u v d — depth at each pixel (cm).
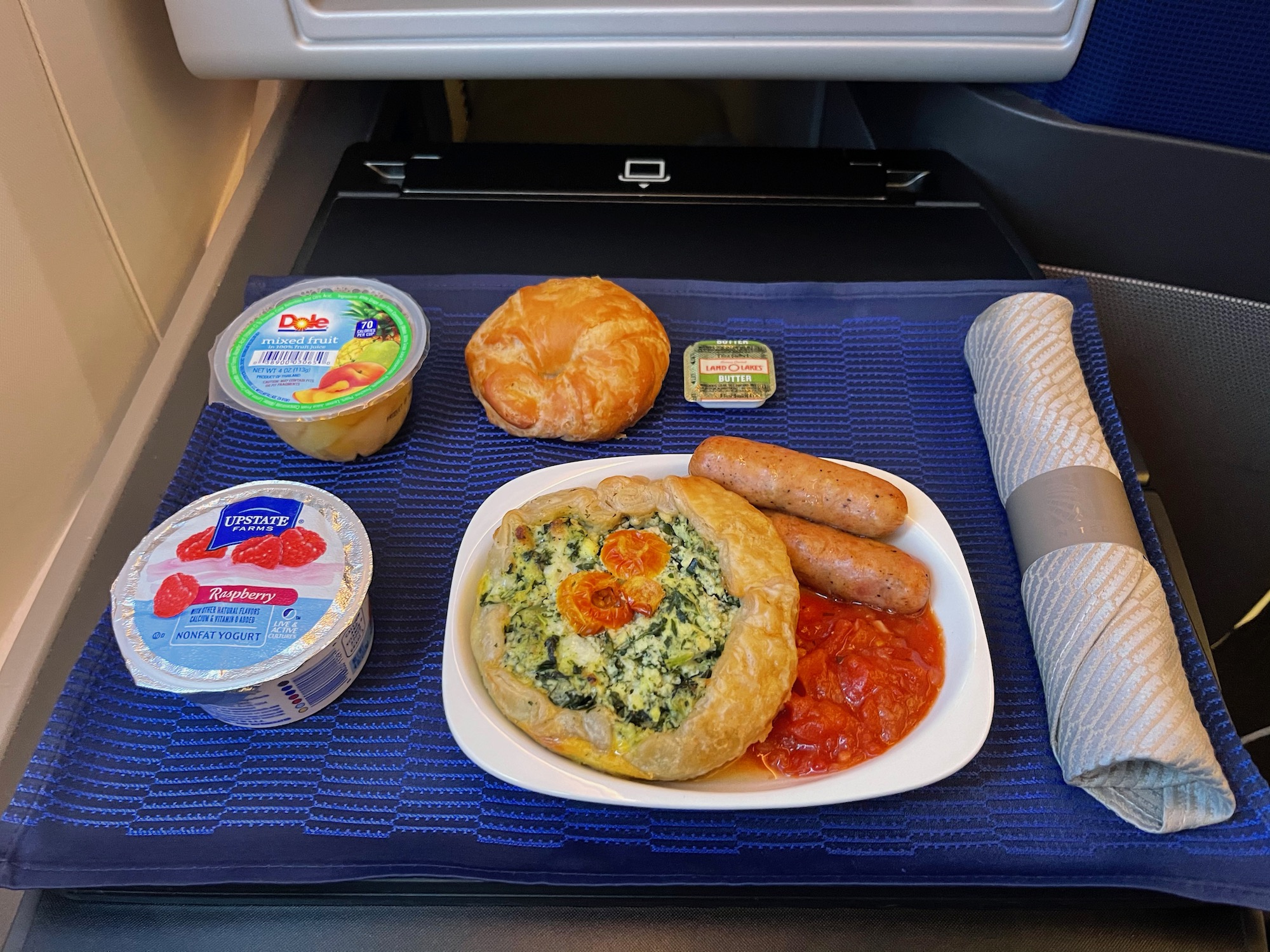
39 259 39
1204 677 35
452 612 33
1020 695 35
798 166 53
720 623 32
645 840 31
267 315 40
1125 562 34
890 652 34
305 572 32
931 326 46
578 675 31
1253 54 44
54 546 42
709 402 43
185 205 50
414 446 42
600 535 35
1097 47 46
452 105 67
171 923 31
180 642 31
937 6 44
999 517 40
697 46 45
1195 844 31
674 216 51
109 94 43
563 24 44
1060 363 41
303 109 57
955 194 52
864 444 42
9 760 34
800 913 31
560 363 42
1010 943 31
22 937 30
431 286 47
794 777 31
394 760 33
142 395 43
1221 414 49
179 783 32
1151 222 52
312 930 31
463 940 31
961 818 32
